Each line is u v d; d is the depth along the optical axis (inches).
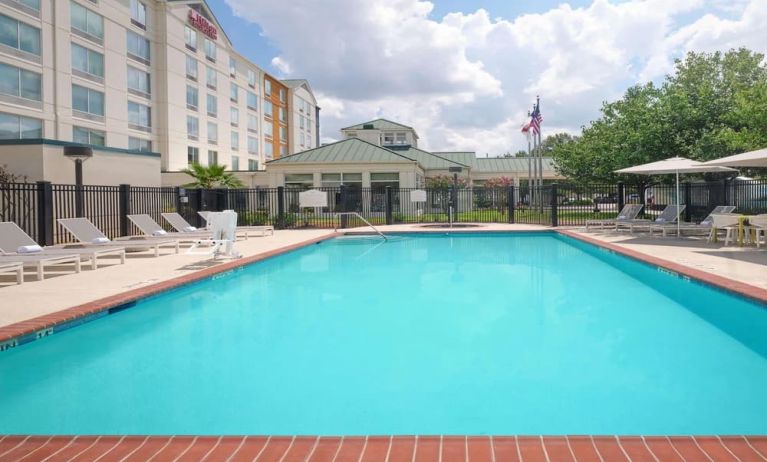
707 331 212.1
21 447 102.6
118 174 692.1
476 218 994.1
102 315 237.8
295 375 162.2
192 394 146.7
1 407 138.1
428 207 1336.1
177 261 403.9
